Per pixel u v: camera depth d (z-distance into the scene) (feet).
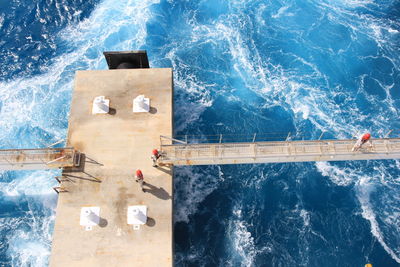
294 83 122.83
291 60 128.77
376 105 117.60
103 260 76.48
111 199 83.10
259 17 140.36
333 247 91.30
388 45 132.26
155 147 89.81
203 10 142.31
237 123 113.70
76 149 89.04
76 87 98.22
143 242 78.33
